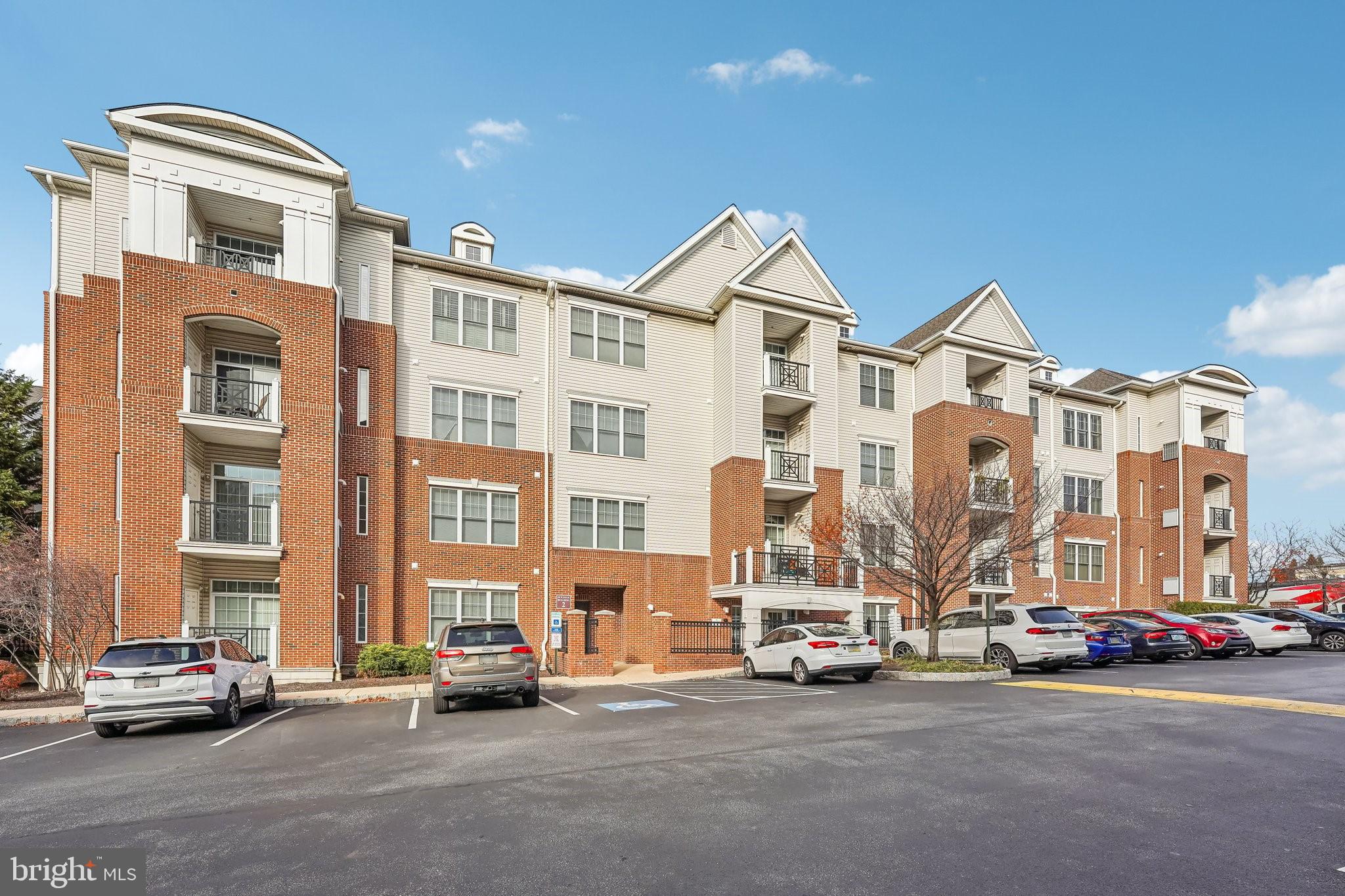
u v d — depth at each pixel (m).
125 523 17.52
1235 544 34.81
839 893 5.12
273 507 18.92
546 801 7.34
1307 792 7.39
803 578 25.02
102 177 19.05
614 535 24.39
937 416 28.75
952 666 18.19
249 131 19.62
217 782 8.52
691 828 6.46
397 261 22.47
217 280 18.81
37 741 11.89
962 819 6.63
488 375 23.22
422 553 21.62
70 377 18.27
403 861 5.78
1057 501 26.30
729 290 25.42
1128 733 10.17
